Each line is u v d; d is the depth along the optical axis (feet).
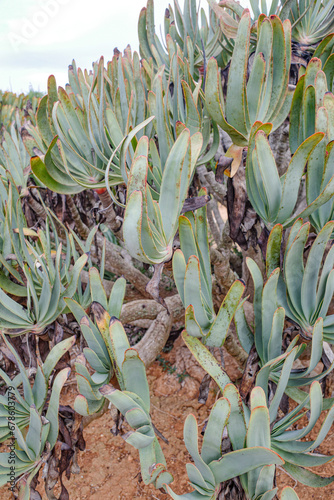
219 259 6.78
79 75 5.10
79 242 5.42
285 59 3.45
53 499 3.82
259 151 3.18
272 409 3.35
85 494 8.38
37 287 4.84
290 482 7.86
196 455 3.02
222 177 3.72
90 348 3.51
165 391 10.74
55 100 4.24
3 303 4.25
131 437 2.99
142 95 4.41
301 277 3.54
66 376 3.42
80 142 4.45
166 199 3.14
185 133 2.94
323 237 3.32
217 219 11.23
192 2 4.96
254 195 3.51
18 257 4.52
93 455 9.26
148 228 2.81
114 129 4.13
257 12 4.80
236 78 3.28
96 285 3.72
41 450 3.56
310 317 3.69
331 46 4.51
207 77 3.27
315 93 3.42
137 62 4.41
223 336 3.26
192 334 3.29
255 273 3.44
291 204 3.37
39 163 4.07
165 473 3.10
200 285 3.18
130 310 7.83
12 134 7.25
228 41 4.98
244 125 3.51
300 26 5.12
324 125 3.23
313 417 2.98
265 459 2.79
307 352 6.65
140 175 2.67
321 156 3.20
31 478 3.53
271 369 3.64
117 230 5.83
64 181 4.43
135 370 3.17
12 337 4.73
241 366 6.45
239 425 3.11
